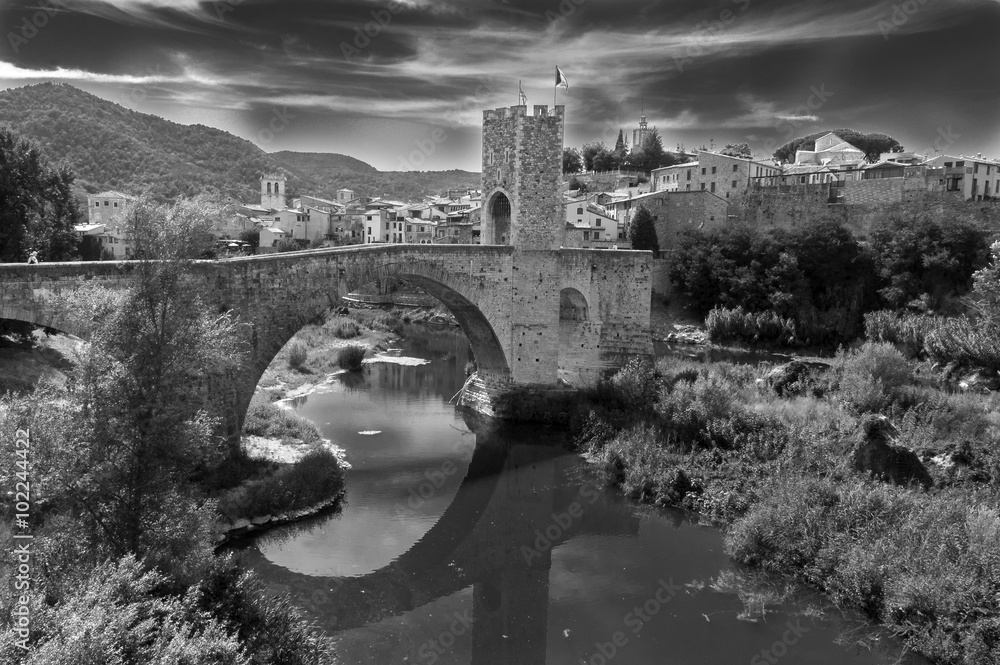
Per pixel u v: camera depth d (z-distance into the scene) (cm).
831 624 2158
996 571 2042
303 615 2198
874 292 7306
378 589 2417
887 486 2705
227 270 2878
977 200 8069
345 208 14262
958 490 2716
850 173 9062
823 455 3009
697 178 10144
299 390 5281
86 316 1816
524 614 2289
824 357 6950
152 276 1795
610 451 3484
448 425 4338
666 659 2002
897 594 2109
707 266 8038
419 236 11488
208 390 2784
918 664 1938
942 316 6359
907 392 3709
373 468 3519
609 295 4619
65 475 1611
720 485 3050
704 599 2336
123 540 1681
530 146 4200
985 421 3244
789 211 8925
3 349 3534
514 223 4256
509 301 4281
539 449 3853
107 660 1124
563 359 4719
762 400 3794
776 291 7462
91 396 1686
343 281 3394
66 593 1371
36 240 4644
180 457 1777
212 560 1839
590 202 10362
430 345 7738
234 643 1372
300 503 2812
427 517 2997
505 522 3033
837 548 2392
